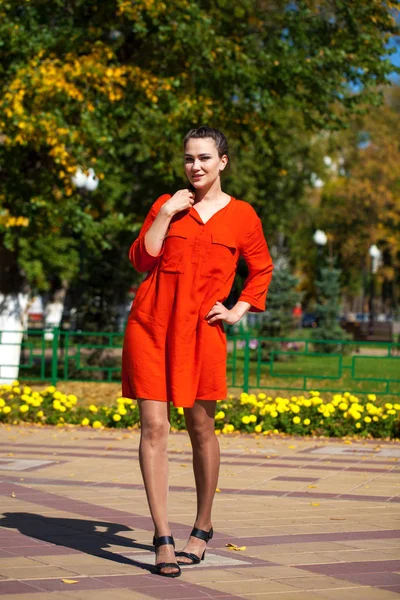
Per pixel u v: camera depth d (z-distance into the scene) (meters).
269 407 12.21
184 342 5.04
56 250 31.70
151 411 5.07
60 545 5.70
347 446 10.94
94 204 19.89
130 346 5.13
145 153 23.77
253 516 6.83
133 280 21.11
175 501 7.37
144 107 17.53
